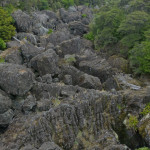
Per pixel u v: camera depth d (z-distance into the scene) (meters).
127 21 40.00
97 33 53.19
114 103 23.14
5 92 23.78
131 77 34.44
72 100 23.38
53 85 27.17
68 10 98.06
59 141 19.62
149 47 32.16
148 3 45.00
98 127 21.97
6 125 20.62
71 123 20.67
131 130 21.39
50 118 20.16
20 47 38.22
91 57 39.69
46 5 89.50
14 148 17.33
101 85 30.41
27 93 25.59
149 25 39.59
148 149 18.48
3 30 45.19
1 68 24.98
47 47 43.69
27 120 20.69
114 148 17.05
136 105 22.55
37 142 18.78
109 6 61.19
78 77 32.59
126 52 41.78
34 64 34.12
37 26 61.06
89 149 18.44
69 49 44.19
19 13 57.28
